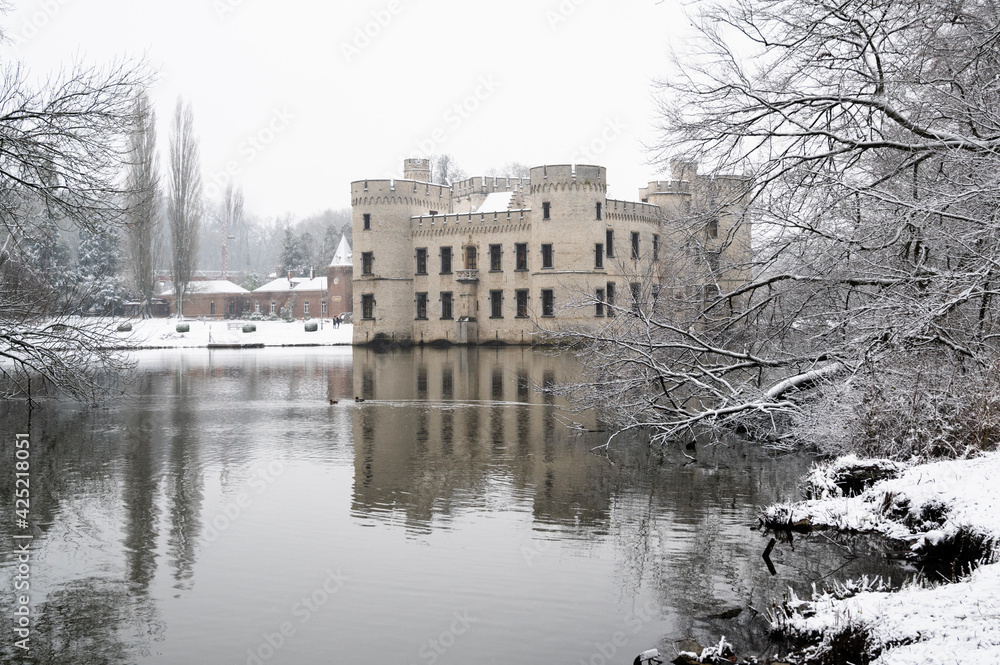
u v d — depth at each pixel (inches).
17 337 845.2
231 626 344.2
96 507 520.7
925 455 503.8
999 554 348.2
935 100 554.6
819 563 400.5
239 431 806.5
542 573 397.1
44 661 316.2
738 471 605.3
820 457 644.1
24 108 649.0
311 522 485.1
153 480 592.7
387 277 2741.1
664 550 427.8
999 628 264.7
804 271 629.9
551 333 776.9
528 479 588.1
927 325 531.2
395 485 573.3
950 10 514.6
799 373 698.8
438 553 429.1
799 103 582.9
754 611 346.9
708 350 671.1
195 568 410.6
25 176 670.5
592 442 733.3
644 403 708.0
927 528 413.1
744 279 698.2
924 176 599.5
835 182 543.8
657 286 729.0
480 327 2677.2
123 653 322.0
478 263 2667.3
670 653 311.9
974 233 493.0
